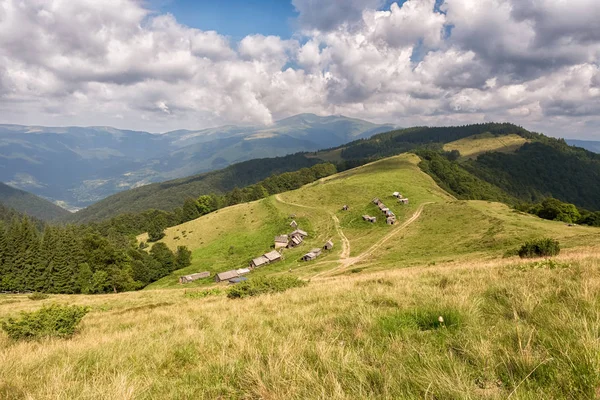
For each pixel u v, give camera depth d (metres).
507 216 71.25
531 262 14.42
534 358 3.56
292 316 8.59
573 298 5.91
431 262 47.75
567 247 38.72
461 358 3.99
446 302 6.69
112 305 27.11
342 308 8.73
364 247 75.06
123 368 5.62
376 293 10.34
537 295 6.64
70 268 80.25
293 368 4.10
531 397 2.84
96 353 6.88
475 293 7.94
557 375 3.16
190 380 4.61
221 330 8.01
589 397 2.80
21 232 81.94
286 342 5.31
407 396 3.15
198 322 10.34
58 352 7.57
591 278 7.50
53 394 4.41
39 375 5.60
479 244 55.84
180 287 79.56
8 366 6.10
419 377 3.41
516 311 5.81
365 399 3.13
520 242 51.12
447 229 72.56
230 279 76.69
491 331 4.81
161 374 5.27
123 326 13.06
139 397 4.09
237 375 4.43
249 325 8.30
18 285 77.19
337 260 69.06
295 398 3.41
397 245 70.38
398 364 3.93
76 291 81.88
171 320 12.42
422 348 4.30
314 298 11.73
